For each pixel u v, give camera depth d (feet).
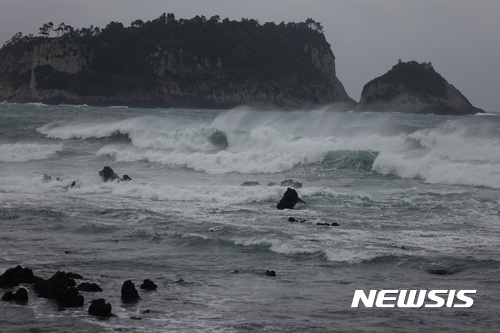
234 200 396.98
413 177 497.05
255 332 184.55
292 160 546.26
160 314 198.08
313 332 185.06
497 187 450.71
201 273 244.63
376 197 406.41
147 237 299.99
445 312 203.72
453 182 468.75
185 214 353.72
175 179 494.18
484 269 251.19
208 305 207.31
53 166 555.69
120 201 394.93
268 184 440.86
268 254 272.51
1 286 220.43
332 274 244.83
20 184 447.01
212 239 290.15
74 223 327.26
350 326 190.29
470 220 344.49
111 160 587.27
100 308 196.34
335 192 399.24
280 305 208.44
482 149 582.35
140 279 234.99
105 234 306.96
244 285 229.86
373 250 274.77
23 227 318.45
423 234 309.42
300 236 301.43
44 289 212.23
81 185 447.01
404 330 187.52
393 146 605.73
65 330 183.52
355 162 533.55
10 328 184.24
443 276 243.40
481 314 201.67
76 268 247.29
